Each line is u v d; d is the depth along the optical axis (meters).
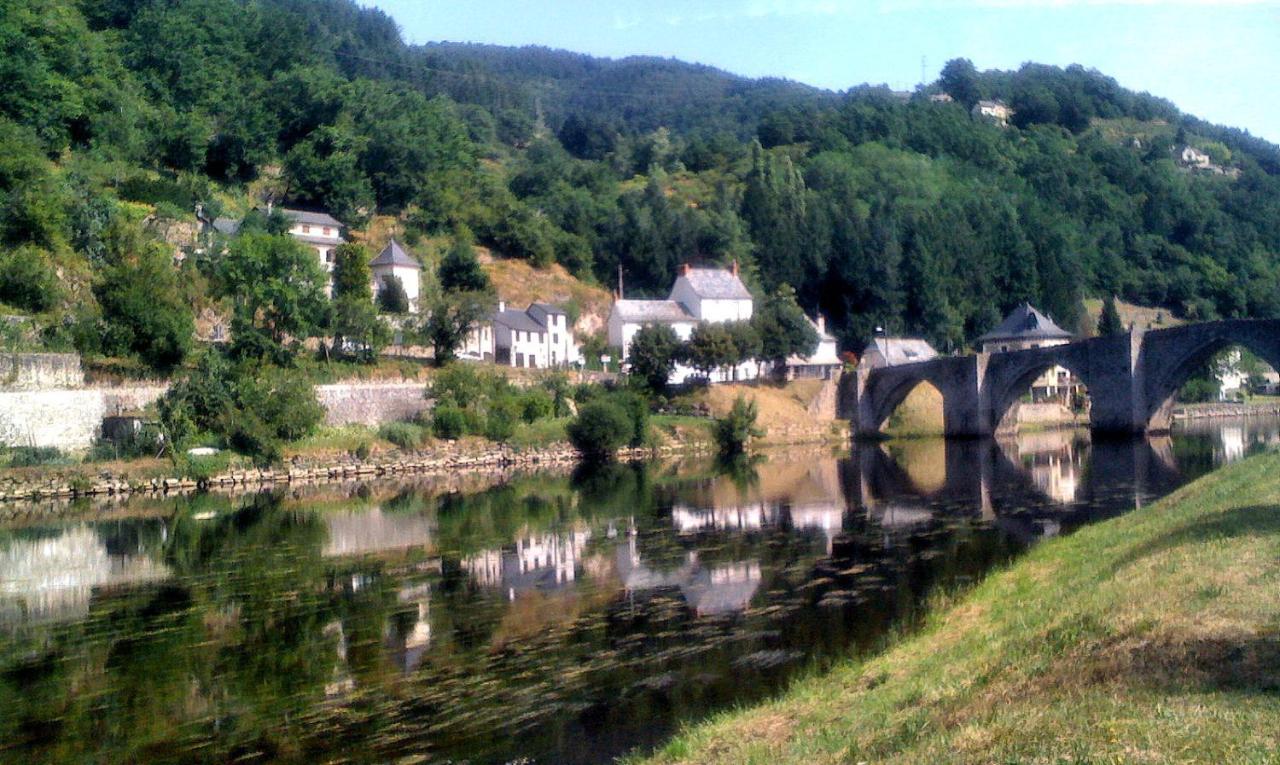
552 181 194.75
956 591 34.94
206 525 60.69
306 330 98.81
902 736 16.88
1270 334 89.62
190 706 27.56
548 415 107.94
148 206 116.75
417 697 27.38
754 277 169.62
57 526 60.72
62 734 25.72
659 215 178.88
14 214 91.94
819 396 125.94
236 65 171.62
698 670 28.28
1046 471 76.38
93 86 135.00
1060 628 21.91
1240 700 14.28
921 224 181.62
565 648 31.45
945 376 116.56
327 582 43.59
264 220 128.12
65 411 78.50
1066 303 179.00
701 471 89.06
